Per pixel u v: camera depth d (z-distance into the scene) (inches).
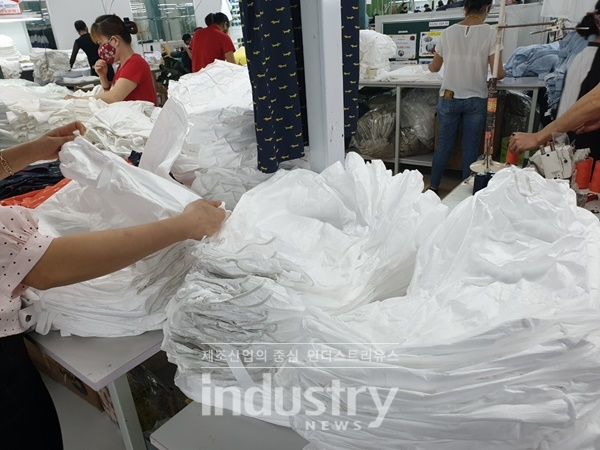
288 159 47.6
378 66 145.1
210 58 171.8
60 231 41.5
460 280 29.1
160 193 36.7
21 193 60.3
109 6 243.3
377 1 184.9
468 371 21.3
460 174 153.6
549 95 94.7
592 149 67.9
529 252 29.3
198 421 34.4
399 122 141.6
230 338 27.9
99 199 39.1
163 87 199.0
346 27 48.3
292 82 44.7
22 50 243.9
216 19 179.2
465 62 116.3
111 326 38.4
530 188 33.3
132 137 68.0
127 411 40.8
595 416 21.5
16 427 40.3
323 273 31.8
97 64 119.1
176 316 29.0
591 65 74.6
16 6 222.1
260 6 40.5
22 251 28.6
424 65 147.6
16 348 40.0
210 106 52.5
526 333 21.6
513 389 20.5
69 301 38.1
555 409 19.8
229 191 46.4
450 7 157.8
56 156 49.2
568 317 22.6
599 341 21.5
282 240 34.7
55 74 208.5
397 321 26.6
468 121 123.7
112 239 30.4
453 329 24.8
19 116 73.3
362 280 32.9
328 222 40.4
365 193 40.2
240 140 48.6
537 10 123.6
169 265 36.6
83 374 35.1
